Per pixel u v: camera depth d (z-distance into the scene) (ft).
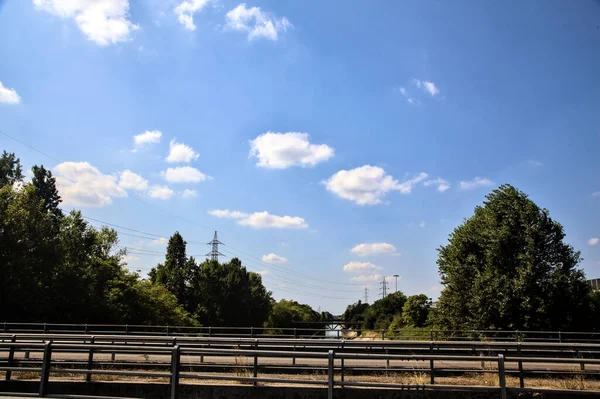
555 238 102.73
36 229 128.67
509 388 28.94
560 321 97.96
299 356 28.91
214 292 257.14
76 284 134.21
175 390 29.76
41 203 136.46
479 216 119.14
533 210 105.09
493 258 106.63
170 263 254.47
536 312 97.25
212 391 34.37
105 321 139.44
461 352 64.34
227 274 272.51
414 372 42.24
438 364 52.65
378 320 256.93
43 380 30.19
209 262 270.05
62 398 29.71
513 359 33.09
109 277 160.15
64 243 146.61
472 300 104.73
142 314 157.48
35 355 61.77
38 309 120.37
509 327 98.37
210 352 29.96
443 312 116.88
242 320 267.59
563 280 99.19
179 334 89.30
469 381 39.42
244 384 37.42
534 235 102.94
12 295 116.16
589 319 99.14
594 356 60.95
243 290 275.39
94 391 35.14
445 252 122.93
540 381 39.52
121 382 35.22
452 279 114.01
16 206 126.31
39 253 127.34
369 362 56.18
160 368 46.24
